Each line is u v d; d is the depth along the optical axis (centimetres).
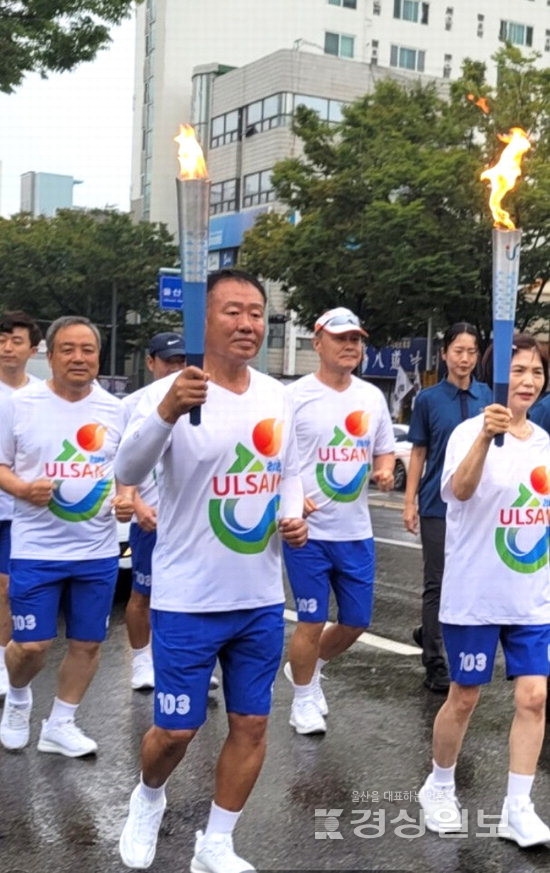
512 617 347
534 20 4975
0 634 508
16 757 429
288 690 539
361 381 498
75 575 417
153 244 3925
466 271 1920
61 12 1262
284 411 320
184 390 277
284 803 387
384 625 697
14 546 418
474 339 538
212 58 4772
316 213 2180
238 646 316
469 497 342
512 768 352
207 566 306
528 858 341
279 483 317
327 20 4719
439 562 538
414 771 421
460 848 349
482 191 1867
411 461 552
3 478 413
